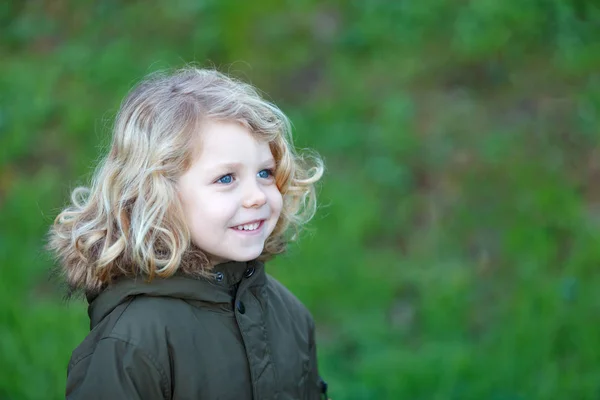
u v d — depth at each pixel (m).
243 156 1.76
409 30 5.61
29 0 6.03
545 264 4.15
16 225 4.56
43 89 5.37
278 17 5.81
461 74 5.35
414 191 4.77
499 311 4.00
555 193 4.46
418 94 5.27
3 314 3.93
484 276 4.24
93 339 1.71
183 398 1.69
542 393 3.46
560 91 5.09
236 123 1.77
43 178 4.87
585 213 4.39
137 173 1.76
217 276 1.83
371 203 4.64
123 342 1.65
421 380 3.57
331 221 4.54
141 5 5.95
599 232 4.22
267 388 1.80
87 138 5.07
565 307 3.83
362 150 4.96
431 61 5.43
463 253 4.42
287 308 2.09
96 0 5.98
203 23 5.76
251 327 1.82
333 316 4.11
